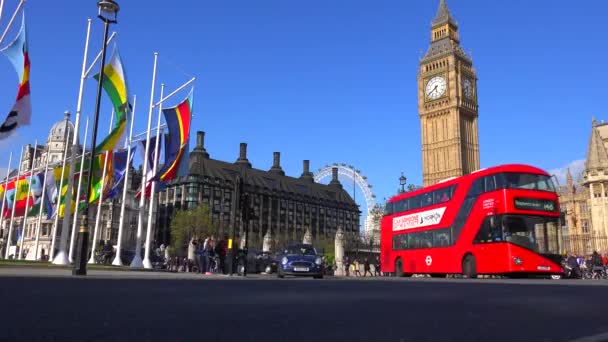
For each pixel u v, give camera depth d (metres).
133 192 102.50
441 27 138.50
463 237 27.59
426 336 5.07
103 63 21.17
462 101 130.62
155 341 4.30
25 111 27.22
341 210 185.00
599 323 6.45
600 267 41.91
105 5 21.23
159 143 37.56
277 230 148.75
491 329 5.68
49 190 43.44
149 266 34.78
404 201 35.12
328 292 11.05
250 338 4.65
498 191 25.44
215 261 34.12
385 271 36.75
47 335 4.37
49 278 14.45
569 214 85.44
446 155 128.12
